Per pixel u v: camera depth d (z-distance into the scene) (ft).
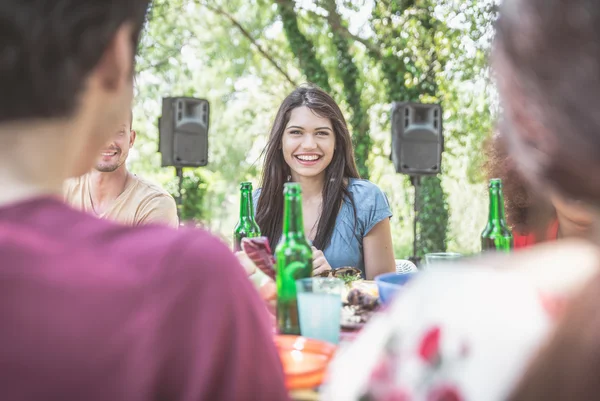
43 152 1.74
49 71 1.66
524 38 1.39
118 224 1.82
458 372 1.51
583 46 1.29
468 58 22.15
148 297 1.66
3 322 1.56
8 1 1.62
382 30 23.24
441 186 24.63
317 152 7.66
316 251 5.88
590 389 1.24
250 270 4.51
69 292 1.60
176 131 17.07
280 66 29.27
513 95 1.46
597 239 1.54
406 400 1.58
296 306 4.09
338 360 1.93
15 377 1.55
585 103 1.29
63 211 1.76
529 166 1.51
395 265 8.04
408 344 1.62
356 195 7.84
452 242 25.50
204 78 31.14
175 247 1.74
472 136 23.99
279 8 25.26
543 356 1.30
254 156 33.60
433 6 22.29
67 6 1.67
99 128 1.86
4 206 1.70
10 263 1.59
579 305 1.31
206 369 1.68
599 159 1.31
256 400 1.79
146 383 1.63
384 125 25.81
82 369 1.58
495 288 1.54
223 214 33.73
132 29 1.87
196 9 28.09
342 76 25.55
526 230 4.37
